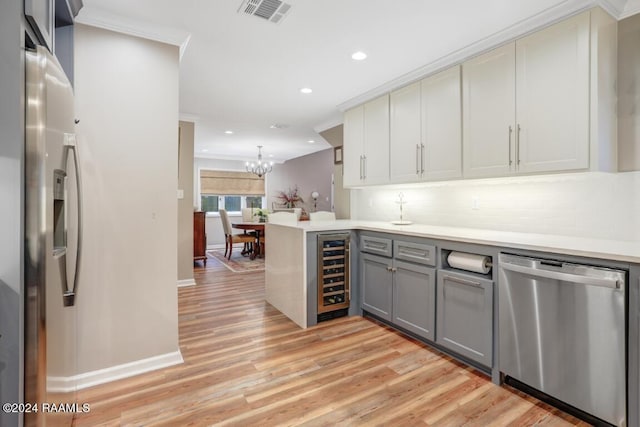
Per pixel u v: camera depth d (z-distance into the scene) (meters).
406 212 3.66
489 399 1.91
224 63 2.80
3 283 1.09
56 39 1.94
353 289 3.30
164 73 2.28
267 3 1.96
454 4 1.97
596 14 1.88
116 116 2.12
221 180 8.52
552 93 2.06
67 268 1.40
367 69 2.91
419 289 2.59
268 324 3.08
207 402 1.87
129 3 1.94
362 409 1.82
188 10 2.02
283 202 9.15
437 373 2.20
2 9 1.10
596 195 2.18
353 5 1.98
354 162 3.79
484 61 2.44
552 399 1.90
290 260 3.21
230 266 5.91
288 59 2.73
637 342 1.50
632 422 1.51
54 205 1.37
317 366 2.29
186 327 3.00
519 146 2.22
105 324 2.10
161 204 2.28
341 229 3.19
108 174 2.10
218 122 4.85
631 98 1.99
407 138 3.10
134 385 2.04
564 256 1.74
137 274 2.20
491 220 2.80
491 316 2.08
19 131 1.11
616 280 1.54
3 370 1.09
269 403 1.87
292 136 5.86
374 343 2.66
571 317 1.70
